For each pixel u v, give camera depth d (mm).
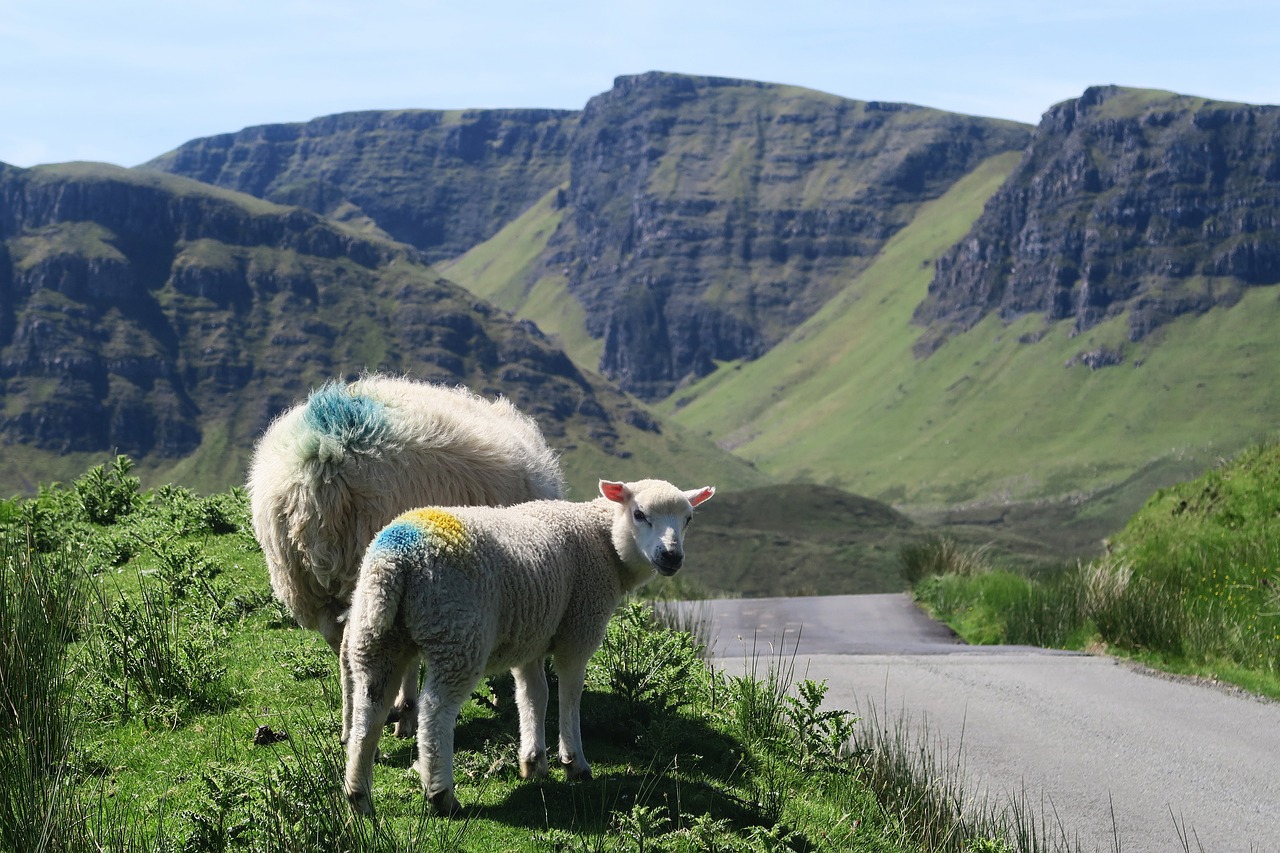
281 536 7469
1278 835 8852
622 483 7383
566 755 7062
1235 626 15469
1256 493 19734
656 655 9414
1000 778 9844
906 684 12930
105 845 5461
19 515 12609
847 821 7781
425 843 5711
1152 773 10164
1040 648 15961
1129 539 21578
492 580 6176
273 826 5527
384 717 5918
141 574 11125
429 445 7695
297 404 8133
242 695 8102
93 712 7660
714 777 7824
